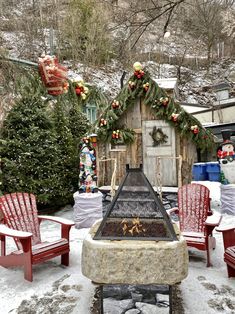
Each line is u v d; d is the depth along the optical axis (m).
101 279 2.74
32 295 3.24
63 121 7.27
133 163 8.11
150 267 2.72
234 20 6.40
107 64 17.94
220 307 2.95
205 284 3.37
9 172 6.02
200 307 2.95
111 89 16.77
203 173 9.09
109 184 8.14
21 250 3.83
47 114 6.69
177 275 2.73
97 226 3.32
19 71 6.05
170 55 21.56
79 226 5.57
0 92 6.06
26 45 15.33
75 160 7.21
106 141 8.05
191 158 7.91
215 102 16.92
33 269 3.85
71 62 17.23
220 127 11.28
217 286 3.33
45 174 6.37
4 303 3.12
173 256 2.73
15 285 3.46
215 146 7.92
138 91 7.89
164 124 7.96
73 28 16.30
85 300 3.10
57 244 3.82
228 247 3.60
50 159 6.46
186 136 7.80
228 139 6.49
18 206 4.26
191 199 4.70
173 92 10.46
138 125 8.10
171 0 5.00
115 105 7.88
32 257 3.52
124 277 2.73
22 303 3.11
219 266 3.83
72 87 6.52
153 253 2.72
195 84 21.28
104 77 17.31
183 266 2.78
